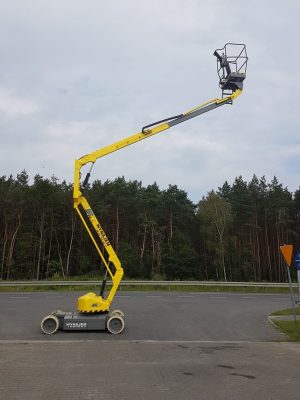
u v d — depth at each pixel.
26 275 60.75
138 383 7.79
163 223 67.56
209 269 66.25
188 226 68.31
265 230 70.00
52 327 13.55
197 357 10.29
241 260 64.81
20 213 62.31
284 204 70.38
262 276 68.38
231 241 65.06
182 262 59.28
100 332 13.88
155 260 63.31
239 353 10.87
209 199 66.38
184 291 31.44
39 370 8.77
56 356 10.20
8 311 18.47
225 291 32.53
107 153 14.90
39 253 60.66
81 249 64.25
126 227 66.75
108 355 10.38
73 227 63.25
